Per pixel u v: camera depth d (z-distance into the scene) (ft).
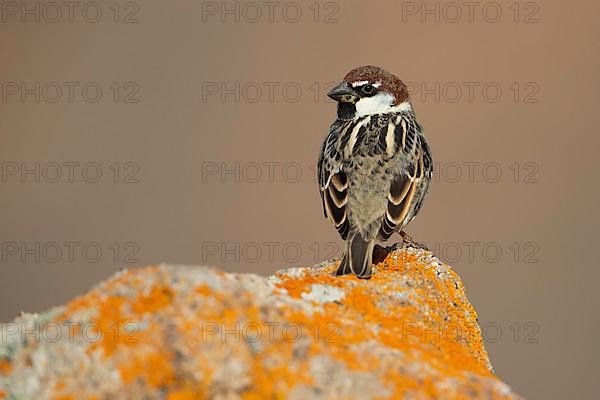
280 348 17.71
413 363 18.44
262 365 17.38
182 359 17.10
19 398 17.22
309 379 17.38
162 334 17.42
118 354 17.22
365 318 21.36
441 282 24.44
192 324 17.63
